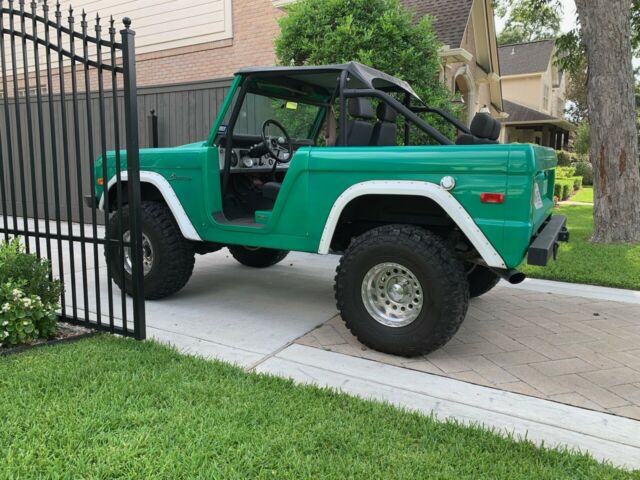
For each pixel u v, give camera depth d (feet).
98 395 8.54
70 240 11.88
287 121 16.55
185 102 27.40
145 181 14.60
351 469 6.86
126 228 14.62
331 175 11.60
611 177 23.61
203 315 14.06
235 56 34.35
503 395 9.64
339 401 8.84
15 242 11.83
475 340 12.53
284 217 12.44
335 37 20.61
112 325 11.69
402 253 10.77
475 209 10.14
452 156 10.27
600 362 11.28
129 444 7.18
